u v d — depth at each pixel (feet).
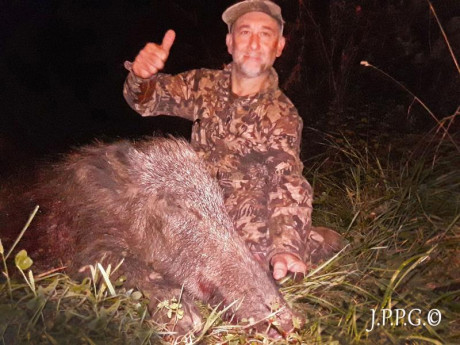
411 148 6.61
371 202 5.59
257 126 4.58
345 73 10.06
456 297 4.21
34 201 4.49
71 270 4.16
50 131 11.51
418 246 4.75
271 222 4.20
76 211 4.20
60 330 3.48
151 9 12.90
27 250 4.33
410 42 10.29
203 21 12.62
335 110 8.93
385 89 10.18
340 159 6.73
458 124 8.47
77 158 4.36
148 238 3.98
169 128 11.28
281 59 10.87
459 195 5.24
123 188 4.07
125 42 13.02
